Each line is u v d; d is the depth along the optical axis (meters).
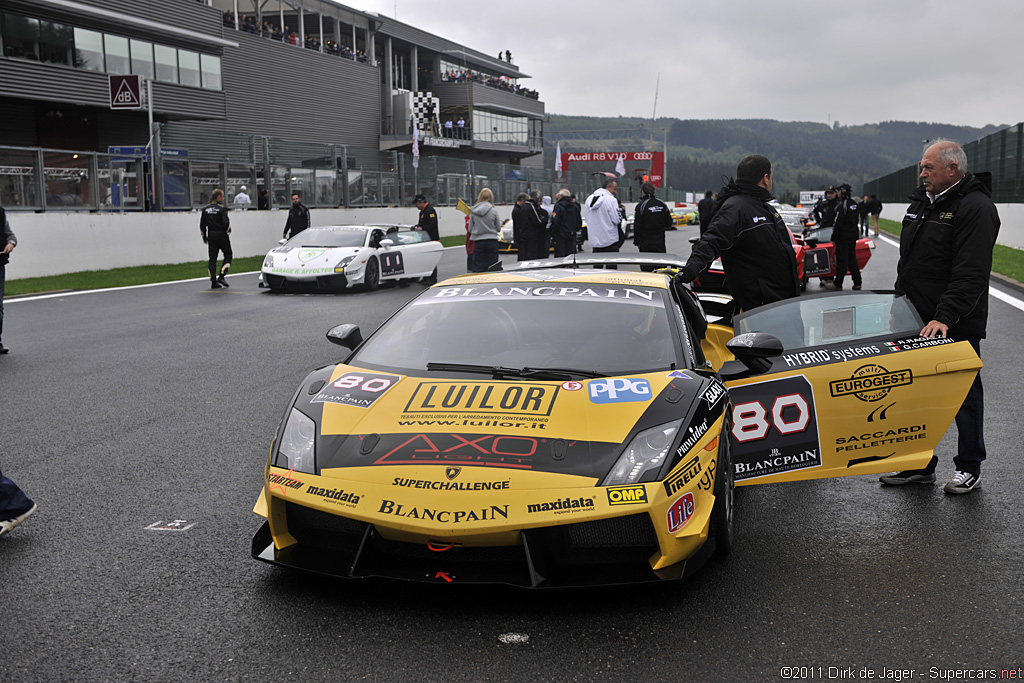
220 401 6.89
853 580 3.51
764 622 3.12
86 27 29.66
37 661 2.81
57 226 17.70
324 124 47.22
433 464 3.19
